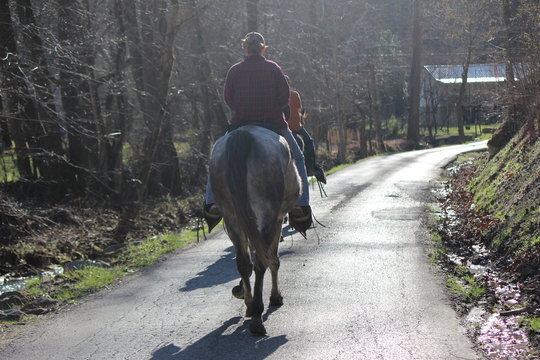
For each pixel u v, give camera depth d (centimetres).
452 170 2420
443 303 692
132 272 956
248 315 643
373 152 5012
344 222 1257
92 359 566
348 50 4688
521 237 885
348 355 543
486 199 1280
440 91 7512
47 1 1655
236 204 566
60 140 2034
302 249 1005
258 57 671
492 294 723
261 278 595
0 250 1306
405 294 730
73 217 1777
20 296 834
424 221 1253
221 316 677
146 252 1141
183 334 623
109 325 670
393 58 6431
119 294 810
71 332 654
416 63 5459
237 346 579
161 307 729
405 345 562
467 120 7988
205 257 1012
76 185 2095
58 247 1428
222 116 2744
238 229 609
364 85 5253
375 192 1741
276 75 664
